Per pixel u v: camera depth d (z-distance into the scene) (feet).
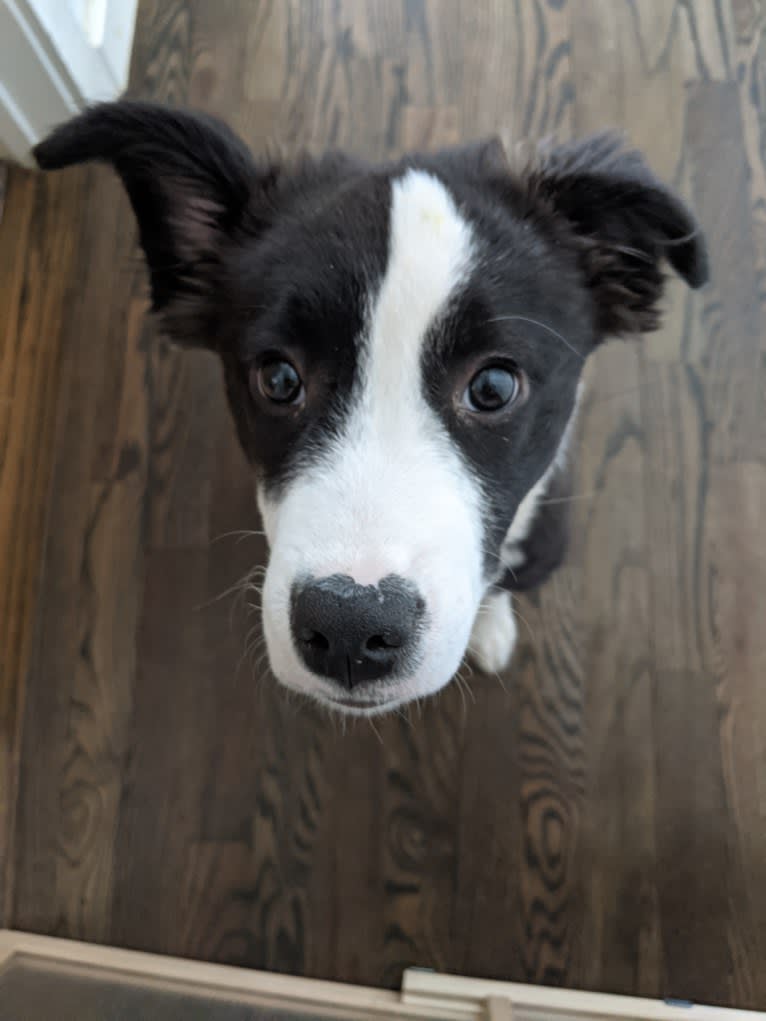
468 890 2.32
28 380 2.54
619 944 2.28
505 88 2.76
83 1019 2.00
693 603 2.45
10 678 2.43
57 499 2.55
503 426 1.47
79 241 2.66
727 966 2.26
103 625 2.48
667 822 2.34
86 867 2.37
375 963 2.29
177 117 1.56
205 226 1.69
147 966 2.22
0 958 2.19
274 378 1.48
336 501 1.34
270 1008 2.13
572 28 2.79
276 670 1.44
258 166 1.66
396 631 1.31
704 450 2.52
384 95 2.76
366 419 1.38
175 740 2.42
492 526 1.51
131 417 2.58
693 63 2.76
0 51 2.31
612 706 2.40
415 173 1.53
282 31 2.81
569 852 2.33
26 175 2.65
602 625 2.44
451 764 2.38
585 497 2.51
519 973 2.27
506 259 1.46
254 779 2.39
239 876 2.35
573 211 1.63
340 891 2.33
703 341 2.57
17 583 2.46
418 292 1.38
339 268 1.40
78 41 2.46
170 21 2.82
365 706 1.44
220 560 2.50
